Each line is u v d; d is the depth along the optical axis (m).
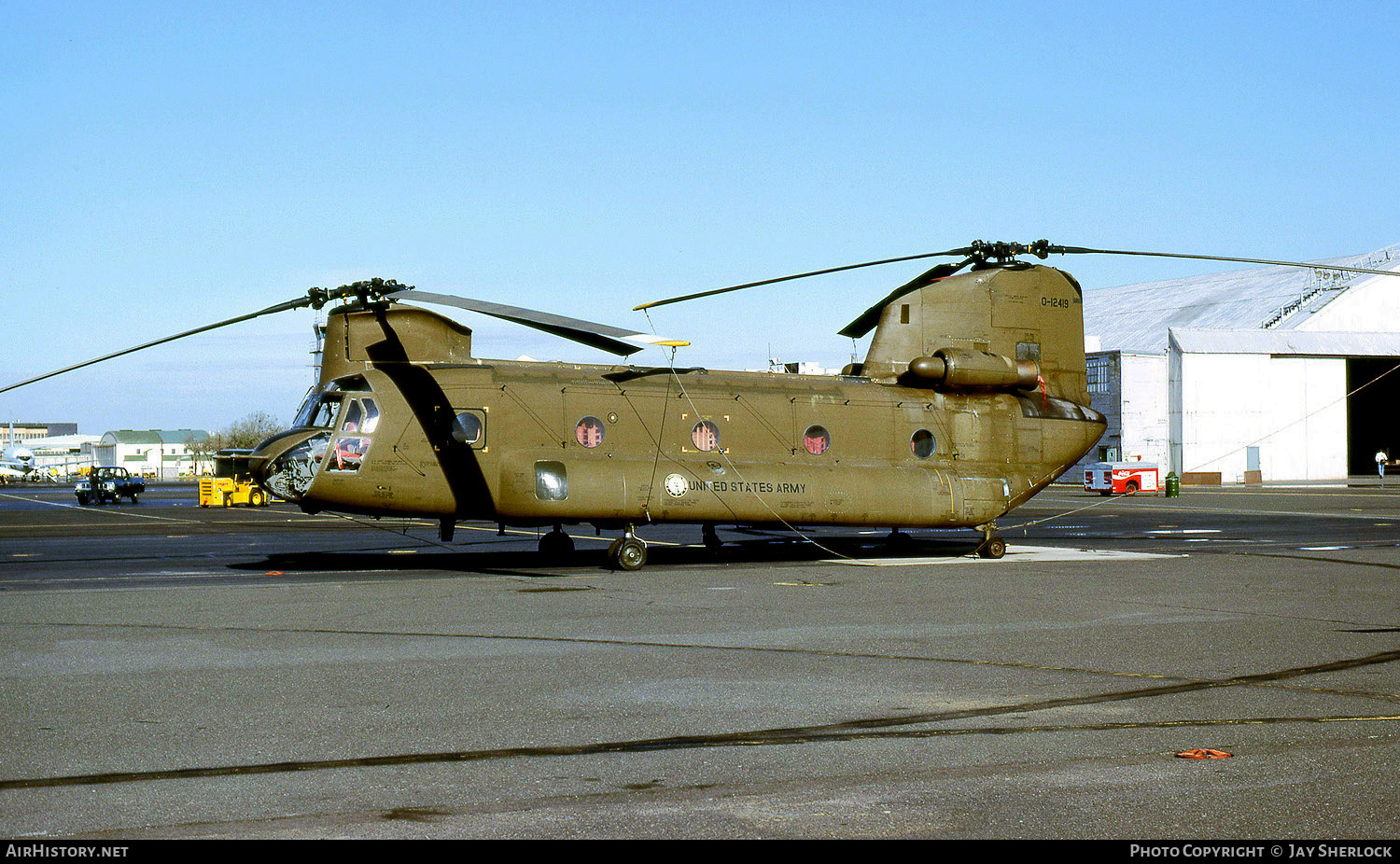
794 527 20.81
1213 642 11.21
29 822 5.82
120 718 8.02
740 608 13.73
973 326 21.66
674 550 22.80
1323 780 6.55
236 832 5.68
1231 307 79.31
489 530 30.75
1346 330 71.56
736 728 7.77
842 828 5.76
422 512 18.83
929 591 15.56
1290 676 9.55
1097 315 91.75
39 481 137.88
